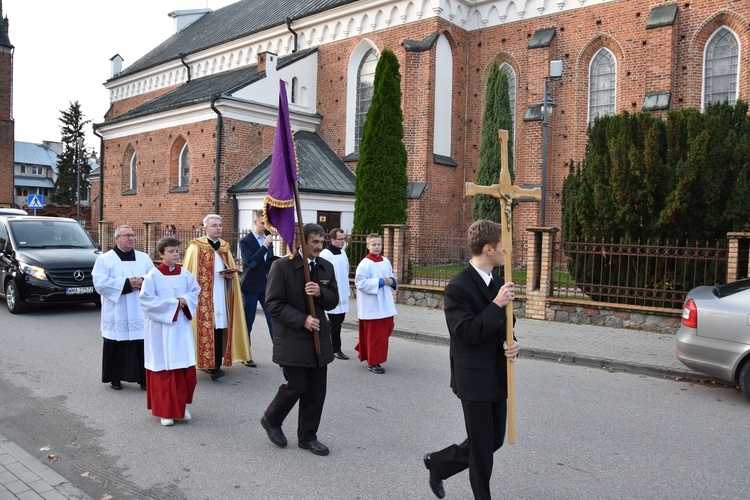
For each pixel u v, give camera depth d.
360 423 5.62
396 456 4.80
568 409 6.18
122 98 36.53
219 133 22.52
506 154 3.63
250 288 8.27
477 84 22.91
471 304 3.50
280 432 4.99
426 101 21.61
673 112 10.48
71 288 11.78
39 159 79.94
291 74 24.77
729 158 9.77
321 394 4.86
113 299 6.56
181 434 5.31
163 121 25.30
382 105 16.19
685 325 6.90
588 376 7.70
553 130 20.70
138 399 6.38
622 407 6.29
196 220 23.73
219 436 5.25
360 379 7.33
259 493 4.11
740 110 10.36
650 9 18.80
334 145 25.22
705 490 4.22
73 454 4.84
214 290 7.29
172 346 5.46
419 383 7.14
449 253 13.17
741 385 6.41
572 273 11.45
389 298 7.77
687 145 10.45
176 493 4.12
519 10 21.56
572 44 20.39
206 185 23.22
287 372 4.76
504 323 3.44
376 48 23.66
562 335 9.90
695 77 18.20
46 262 11.77
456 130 22.98
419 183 21.75
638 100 19.11
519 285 11.92
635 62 19.16
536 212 20.25
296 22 25.97
